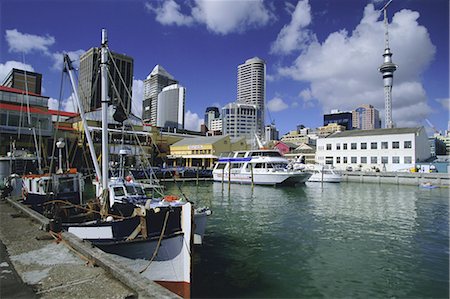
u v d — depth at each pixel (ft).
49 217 39.22
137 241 31.22
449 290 32.42
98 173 42.52
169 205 37.65
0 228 31.78
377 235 54.44
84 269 19.66
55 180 45.57
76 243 24.25
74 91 41.01
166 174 174.60
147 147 195.83
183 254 32.22
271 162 144.87
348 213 76.79
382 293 31.71
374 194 125.18
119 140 159.43
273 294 31.30
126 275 17.43
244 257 42.06
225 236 52.49
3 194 60.13
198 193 117.80
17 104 146.10
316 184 168.66
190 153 225.15
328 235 53.98
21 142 139.23
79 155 153.38
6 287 17.01
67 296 15.74
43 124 145.59
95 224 33.63
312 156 287.07
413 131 204.95
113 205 38.81
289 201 97.09
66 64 40.34
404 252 44.96
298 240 50.49
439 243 49.60
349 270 37.78
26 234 29.14
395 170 205.36
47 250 23.88
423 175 170.30
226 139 224.53
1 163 88.12
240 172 153.17
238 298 30.48
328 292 31.83
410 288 32.91
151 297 14.74
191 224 32.37
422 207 89.81
